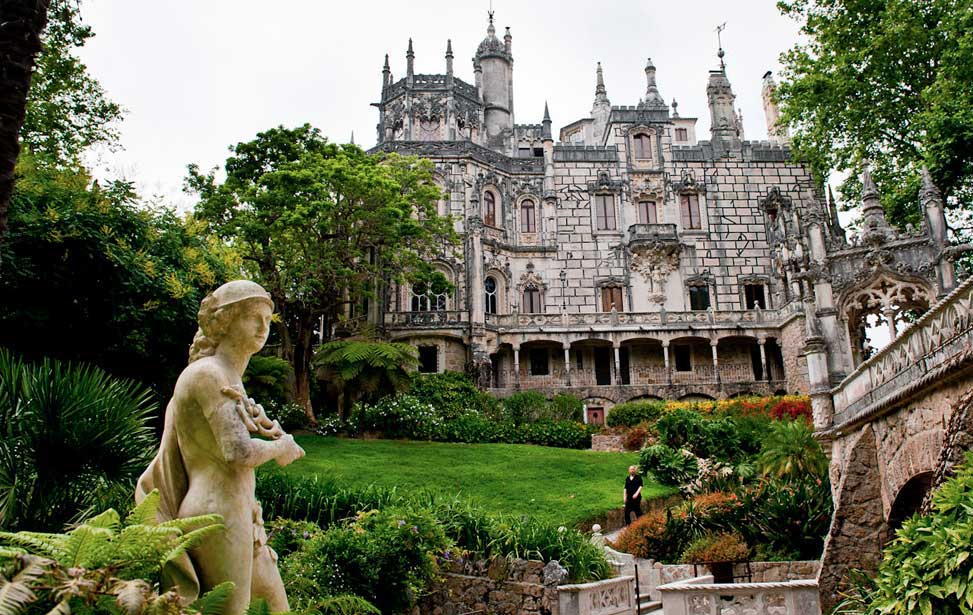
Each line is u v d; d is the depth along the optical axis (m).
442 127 59.31
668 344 52.12
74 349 17.55
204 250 22.47
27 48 7.61
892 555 9.51
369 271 42.25
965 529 8.03
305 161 37.97
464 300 52.78
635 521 20.47
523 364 53.47
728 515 18.88
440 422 38.31
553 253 57.19
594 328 52.09
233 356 6.17
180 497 5.81
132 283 17.92
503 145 65.00
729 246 57.94
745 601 12.51
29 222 16.80
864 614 10.24
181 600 4.63
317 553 12.49
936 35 31.81
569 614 12.70
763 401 40.41
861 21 34.75
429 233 44.19
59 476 8.45
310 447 31.94
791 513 18.03
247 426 5.78
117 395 9.56
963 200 30.45
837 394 16.22
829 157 37.59
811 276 24.23
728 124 62.00
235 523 5.61
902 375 12.11
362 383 37.56
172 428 5.88
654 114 60.94
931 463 11.02
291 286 38.41
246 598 5.58
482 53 67.56
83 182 18.73
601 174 59.06
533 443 38.75
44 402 8.43
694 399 51.19
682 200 59.19
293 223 35.16
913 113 33.06
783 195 58.75
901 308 24.11
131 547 4.81
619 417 42.72
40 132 24.84
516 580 13.80
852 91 35.00
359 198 39.62
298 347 38.69
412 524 13.32
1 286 16.31
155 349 19.00
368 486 17.97
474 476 27.45
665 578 17.06
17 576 4.22
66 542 4.73
